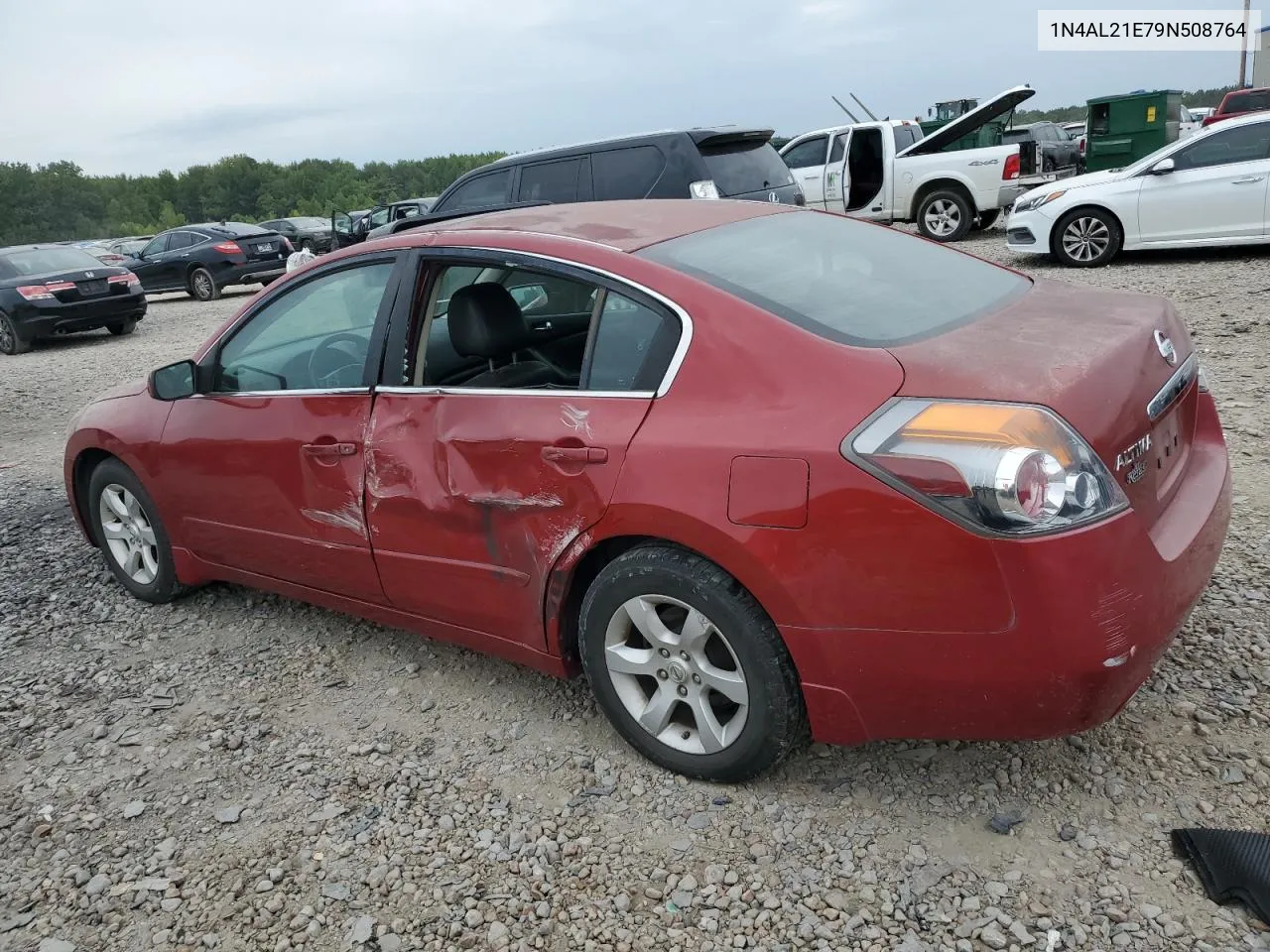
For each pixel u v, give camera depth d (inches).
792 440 91.2
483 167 398.6
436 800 111.4
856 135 616.7
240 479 144.3
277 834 108.2
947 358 92.0
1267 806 95.7
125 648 157.9
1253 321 291.6
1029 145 584.4
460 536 119.0
